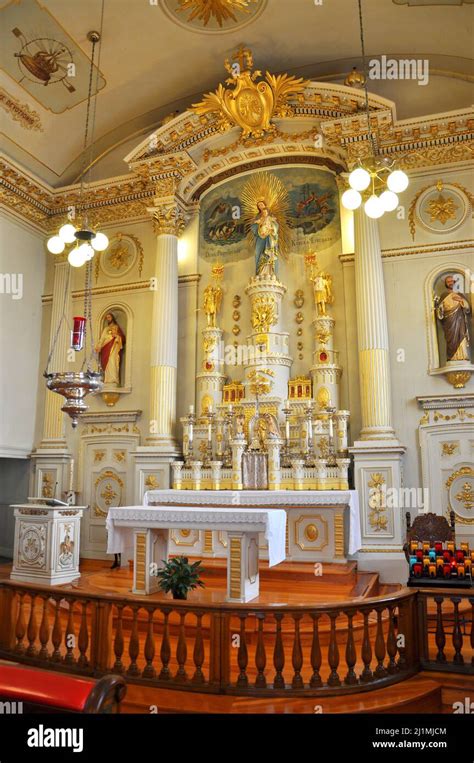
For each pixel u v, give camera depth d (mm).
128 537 7352
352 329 10211
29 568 8008
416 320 9672
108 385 11477
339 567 8078
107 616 4988
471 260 9578
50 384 5719
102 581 8008
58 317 12383
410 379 9531
